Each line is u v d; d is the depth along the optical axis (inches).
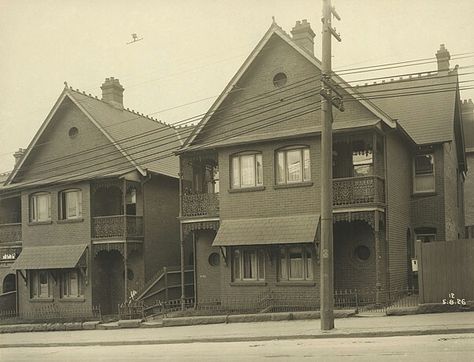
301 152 917.8
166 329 818.2
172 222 1227.2
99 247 1121.4
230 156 970.1
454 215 1183.6
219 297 1017.5
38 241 1181.7
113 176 1099.9
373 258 892.0
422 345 523.2
